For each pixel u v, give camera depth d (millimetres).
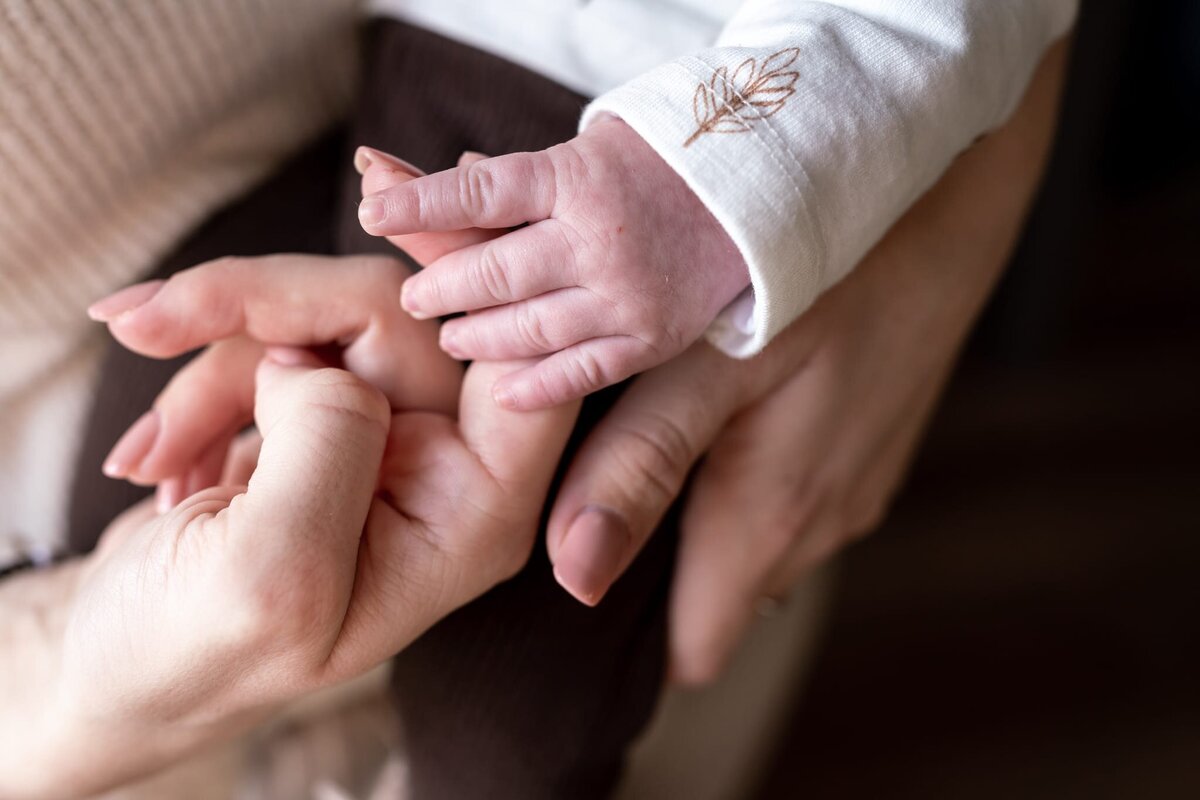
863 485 422
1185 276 785
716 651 407
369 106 404
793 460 389
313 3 406
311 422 322
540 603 373
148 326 346
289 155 440
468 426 345
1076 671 646
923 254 395
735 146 329
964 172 401
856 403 393
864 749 627
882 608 677
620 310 331
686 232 333
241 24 392
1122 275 788
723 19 377
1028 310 717
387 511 336
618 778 404
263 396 343
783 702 467
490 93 384
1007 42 356
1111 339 766
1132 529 694
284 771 454
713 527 394
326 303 353
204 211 422
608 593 379
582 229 328
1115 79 611
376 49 408
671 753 446
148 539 325
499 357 341
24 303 407
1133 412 739
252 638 311
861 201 340
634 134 336
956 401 751
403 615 333
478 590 346
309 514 314
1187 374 750
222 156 423
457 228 329
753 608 414
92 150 386
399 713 395
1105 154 738
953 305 403
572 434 376
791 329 373
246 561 309
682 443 365
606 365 335
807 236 333
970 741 625
